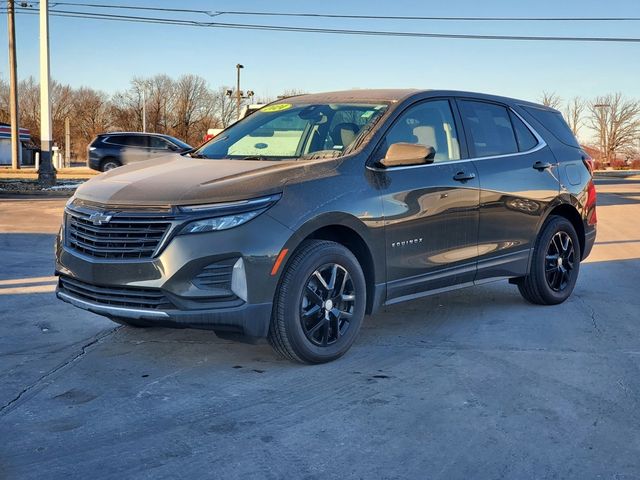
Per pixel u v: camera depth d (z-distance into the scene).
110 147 26.09
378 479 3.05
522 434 3.54
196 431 3.54
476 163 5.66
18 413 3.77
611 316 6.07
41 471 3.10
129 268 4.14
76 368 4.53
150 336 5.27
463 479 3.06
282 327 4.35
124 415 3.75
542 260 6.24
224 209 4.12
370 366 4.61
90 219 4.30
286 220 4.26
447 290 5.50
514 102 6.48
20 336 5.23
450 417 3.75
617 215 16.08
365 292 4.79
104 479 3.03
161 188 4.30
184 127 92.44
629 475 3.12
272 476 3.06
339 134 5.12
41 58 22.03
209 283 4.11
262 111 5.91
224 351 4.92
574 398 4.05
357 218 4.63
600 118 80.94
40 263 8.25
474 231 5.56
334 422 3.67
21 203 16.77
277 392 4.11
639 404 3.98
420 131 5.37
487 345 5.14
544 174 6.27
